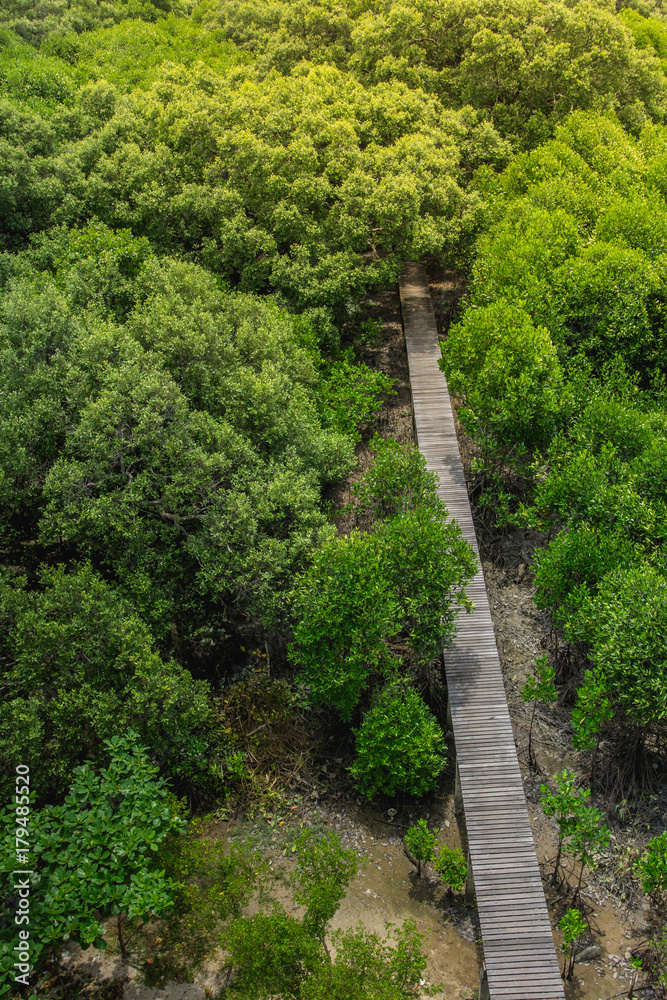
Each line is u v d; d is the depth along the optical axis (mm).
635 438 21219
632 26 43812
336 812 17891
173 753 16703
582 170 31172
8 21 49188
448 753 18688
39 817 13828
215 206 28375
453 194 29078
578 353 24375
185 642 20156
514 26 32500
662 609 15906
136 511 18250
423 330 30453
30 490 18531
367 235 28703
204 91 33000
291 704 19000
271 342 23172
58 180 29156
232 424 20938
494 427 22531
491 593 22188
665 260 25906
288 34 38594
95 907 13148
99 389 19391
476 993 14391
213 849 14844
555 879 16031
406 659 20109
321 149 29406
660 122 38219
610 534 18656
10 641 15680
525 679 19953
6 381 19312
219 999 14312
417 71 33562
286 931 13297
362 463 27062
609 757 17859
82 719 15609
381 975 12930
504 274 26328
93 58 44344
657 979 14312
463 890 16109
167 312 22078
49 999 14203
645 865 14227
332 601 17438
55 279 25641
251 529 18422
